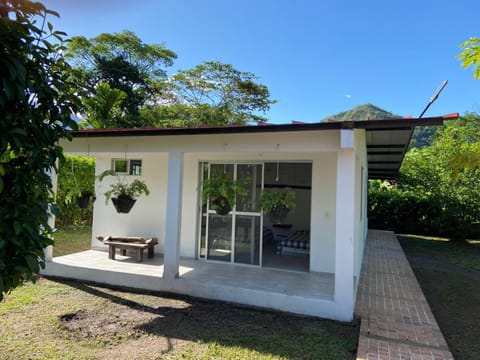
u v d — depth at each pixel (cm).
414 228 1401
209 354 336
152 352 337
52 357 320
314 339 379
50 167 227
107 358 322
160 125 2092
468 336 404
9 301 469
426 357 336
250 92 2327
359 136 518
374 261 816
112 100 1434
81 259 678
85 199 627
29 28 194
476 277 697
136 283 557
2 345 341
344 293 441
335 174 630
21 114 191
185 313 452
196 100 2312
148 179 785
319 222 636
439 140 1527
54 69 218
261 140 497
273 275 594
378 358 332
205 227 718
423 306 490
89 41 1994
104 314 438
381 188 1570
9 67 172
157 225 775
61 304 467
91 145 601
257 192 673
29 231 195
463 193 1259
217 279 554
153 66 2419
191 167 729
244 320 434
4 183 197
